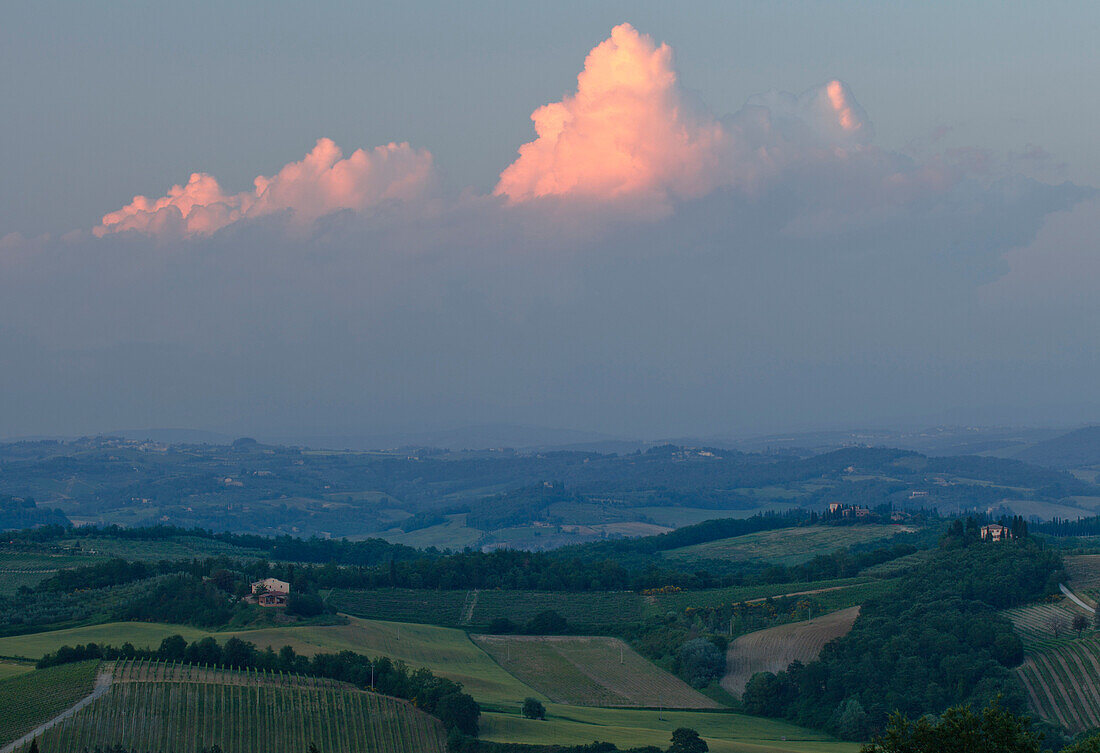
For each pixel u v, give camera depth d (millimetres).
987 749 110188
